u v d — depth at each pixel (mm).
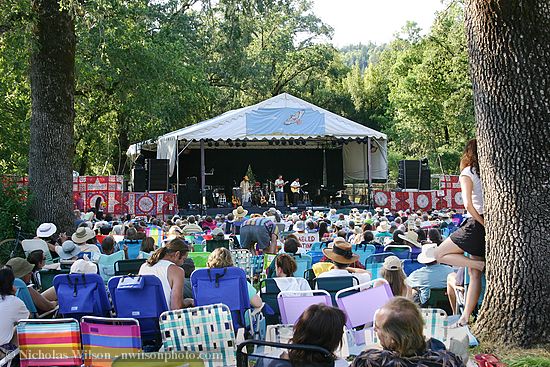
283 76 51750
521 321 6105
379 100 62250
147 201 26938
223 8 17109
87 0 15898
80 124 30359
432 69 46156
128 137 33938
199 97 32594
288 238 10062
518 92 6121
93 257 10000
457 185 29719
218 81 41906
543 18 6074
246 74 41312
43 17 15000
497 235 6258
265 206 29625
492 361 5371
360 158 32250
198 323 5277
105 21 17484
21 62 18391
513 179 6156
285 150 33719
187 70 30359
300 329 3809
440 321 5047
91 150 36656
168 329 5293
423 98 47312
